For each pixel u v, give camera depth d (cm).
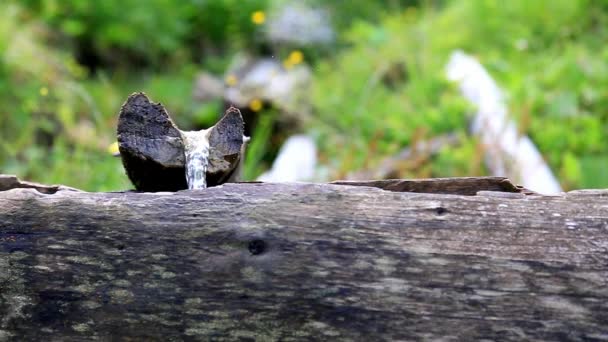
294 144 423
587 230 138
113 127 400
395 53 538
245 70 583
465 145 363
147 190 156
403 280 137
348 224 139
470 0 592
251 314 138
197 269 139
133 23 631
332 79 530
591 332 135
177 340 139
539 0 545
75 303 140
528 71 455
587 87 425
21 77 440
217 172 151
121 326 139
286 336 138
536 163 344
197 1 714
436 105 444
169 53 670
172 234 140
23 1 577
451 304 137
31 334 140
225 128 152
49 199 142
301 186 141
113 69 629
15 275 140
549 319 136
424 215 140
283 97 475
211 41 724
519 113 392
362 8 759
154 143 149
